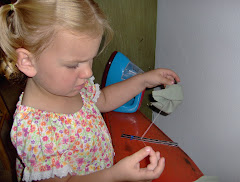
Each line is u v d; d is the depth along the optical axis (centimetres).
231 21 77
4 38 43
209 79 91
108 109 82
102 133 67
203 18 86
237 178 91
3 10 42
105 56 110
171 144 74
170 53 107
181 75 104
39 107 54
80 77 47
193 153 108
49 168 52
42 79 46
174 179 60
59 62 43
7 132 140
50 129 53
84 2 43
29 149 51
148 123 87
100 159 66
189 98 103
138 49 113
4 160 120
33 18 40
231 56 80
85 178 51
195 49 93
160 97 68
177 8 97
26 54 43
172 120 116
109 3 100
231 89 83
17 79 57
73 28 40
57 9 40
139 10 105
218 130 93
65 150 55
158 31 111
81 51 42
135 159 47
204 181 58
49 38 41
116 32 105
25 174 52
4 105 105
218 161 97
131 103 95
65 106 58
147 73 80
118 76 90
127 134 80
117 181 49
